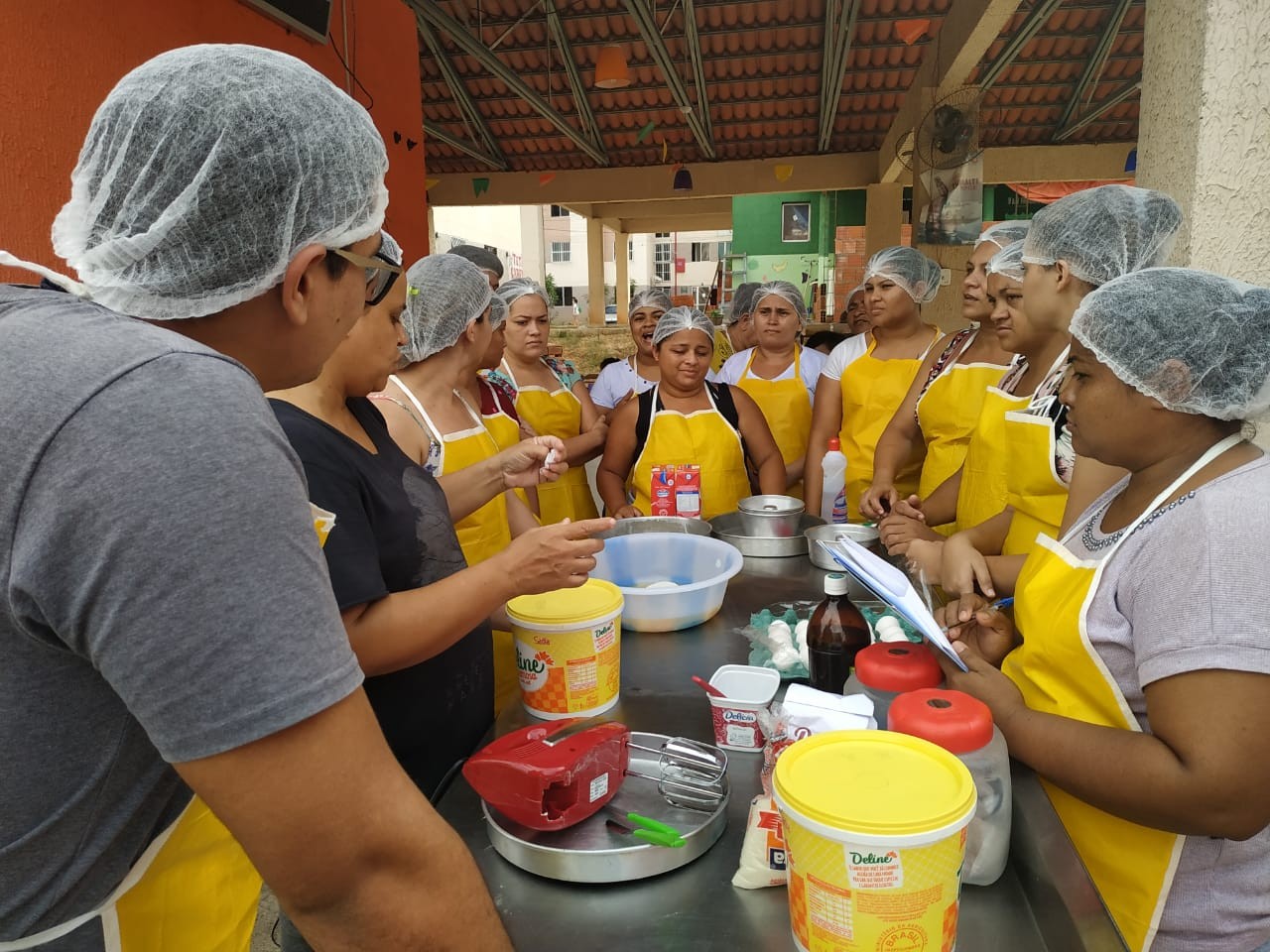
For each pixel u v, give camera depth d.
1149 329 1.01
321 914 0.60
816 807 0.72
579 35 6.73
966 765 0.92
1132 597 1.05
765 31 6.71
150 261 0.66
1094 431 1.13
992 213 12.77
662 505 2.77
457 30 5.72
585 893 0.89
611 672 1.31
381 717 1.34
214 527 0.54
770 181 9.99
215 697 0.53
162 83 0.63
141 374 0.55
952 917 0.73
